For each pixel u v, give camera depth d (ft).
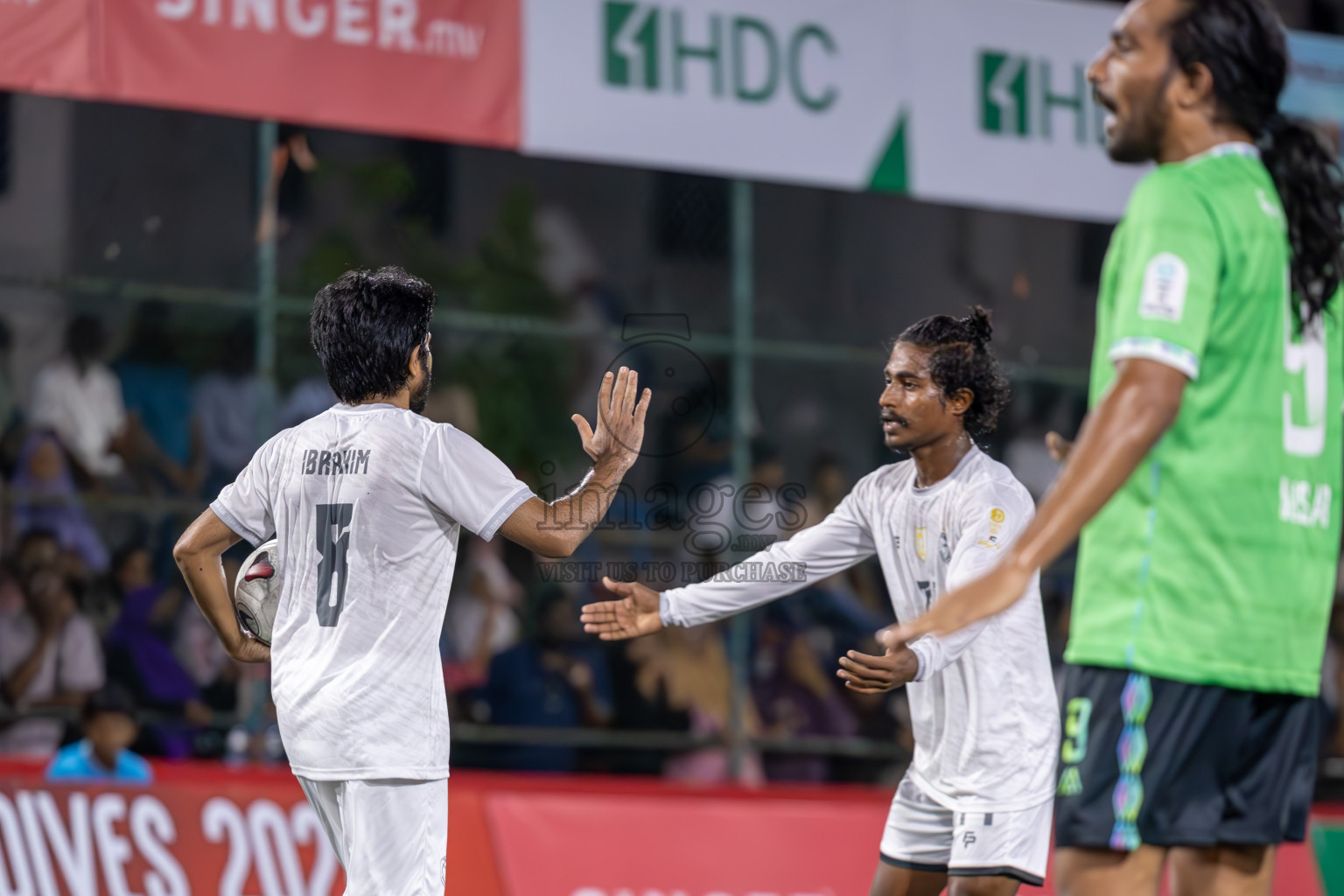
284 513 29.25
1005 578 17.04
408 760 28.17
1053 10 63.52
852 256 83.10
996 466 32.83
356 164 76.74
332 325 29.40
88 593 64.64
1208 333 20.13
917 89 61.31
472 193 78.69
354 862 28.04
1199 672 20.56
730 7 58.90
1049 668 32.86
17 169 71.00
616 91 57.06
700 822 56.80
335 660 28.30
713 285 81.30
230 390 70.49
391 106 53.83
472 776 55.98
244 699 64.44
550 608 70.38
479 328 65.46
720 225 81.71
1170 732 20.75
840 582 74.69
